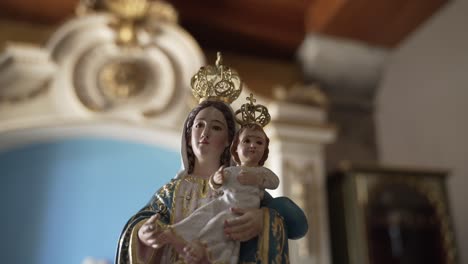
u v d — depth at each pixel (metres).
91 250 6.60
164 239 1.78
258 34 8.38
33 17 7.59
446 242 6.52
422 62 8.24
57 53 6.95
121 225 6.82
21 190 6.72
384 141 8.61
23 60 6.90
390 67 8.82
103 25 7.04
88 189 6.92
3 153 6.89
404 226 6.79
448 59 7.80
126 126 7.00
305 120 7.24
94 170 7.04
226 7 8.06
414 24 8.30
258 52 8.67
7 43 7.05
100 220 6.79
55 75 6.97
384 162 8.47
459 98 7.46
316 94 7.56
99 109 6.91
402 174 6.77
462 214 7.22
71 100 6.93
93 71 7.07
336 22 8.16
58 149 7.07
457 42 7.69
